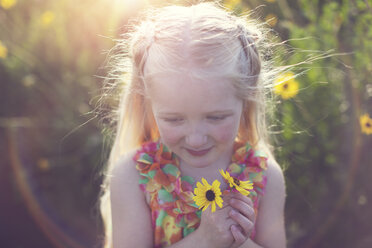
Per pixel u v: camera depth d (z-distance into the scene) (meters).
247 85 1.06
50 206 2.85
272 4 2.37
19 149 2.90
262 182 1.25
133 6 2.47
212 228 1.10
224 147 1.05
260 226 1.28
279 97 2.14
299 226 2.39
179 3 2.14
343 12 2.17
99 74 2.63
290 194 2.32
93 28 2.68
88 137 2.61
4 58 2.73
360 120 1.95
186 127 1.01
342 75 2.22
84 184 2.73
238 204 1.08
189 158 1.06
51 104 2.81
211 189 0.98
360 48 2.13
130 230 1.20
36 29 2.80
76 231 2.78
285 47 2.24
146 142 1.32
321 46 2.20
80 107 2.66
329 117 2.26
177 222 1.19
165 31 1.08
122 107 1.40
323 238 2.35
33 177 2.91
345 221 2.33
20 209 2.95
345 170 2.31
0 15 2.96
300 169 2.30
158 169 1.21
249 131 1.29
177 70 1.00
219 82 0.99
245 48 1.11
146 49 1.11
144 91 1.18
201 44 1.02
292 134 2.21
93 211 2.73
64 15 2.79
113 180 1.26
